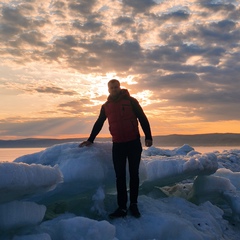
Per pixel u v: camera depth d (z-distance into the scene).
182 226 3.97
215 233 4.41
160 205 4.59
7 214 2.76
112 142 4.21
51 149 4.41
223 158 9.96
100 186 4.12
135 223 3.86
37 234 2.91
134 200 4.07
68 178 3.85
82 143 4.34
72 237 3.08
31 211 2.96
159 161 5.00
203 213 4.79
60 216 3.77
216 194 5.69
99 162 4.09
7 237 2.82
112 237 3.20
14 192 2.71
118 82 4.12
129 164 4.13
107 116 4.19
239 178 7.14
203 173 5.35
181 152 10.01
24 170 2.76
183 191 5.92
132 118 4.11
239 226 5.18
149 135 4.17
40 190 2.97
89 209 4.09
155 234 3.77
